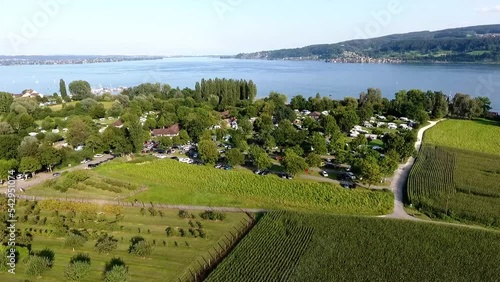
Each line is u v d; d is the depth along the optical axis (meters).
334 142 126.44
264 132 139.88
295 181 99.62
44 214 82.50
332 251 67.62
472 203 86.19
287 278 60.00
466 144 136.12
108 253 67.81
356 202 89.56
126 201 91.44
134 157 126.69
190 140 145.75
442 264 63.84
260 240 71.50
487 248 68.25
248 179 102.19
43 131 156.25
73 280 59.97
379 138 146.00
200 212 86.00
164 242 72.12
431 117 178.75
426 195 91.12
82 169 110.62
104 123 176.38
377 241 70.56
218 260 67.12
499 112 194.00
